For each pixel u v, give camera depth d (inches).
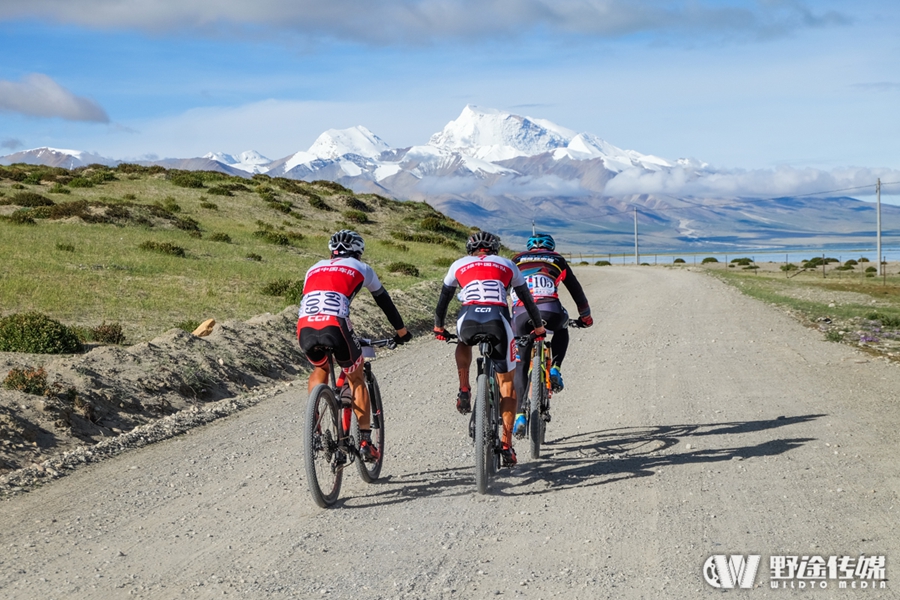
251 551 185.9
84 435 308.8
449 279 250.8
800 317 802.8
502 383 247.9
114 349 406.9
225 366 442.0
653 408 358.6
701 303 988.6
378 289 236.2
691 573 166.1
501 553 182.1
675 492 227.3
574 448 289.0
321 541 192.9
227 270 1032.8
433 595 157.6
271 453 287.4
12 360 386.0
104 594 159.9
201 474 259.6
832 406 349.4
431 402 387.9
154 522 209.8
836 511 204.5
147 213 1514.5
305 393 419.5
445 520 208.2
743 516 203.5
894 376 429.4
